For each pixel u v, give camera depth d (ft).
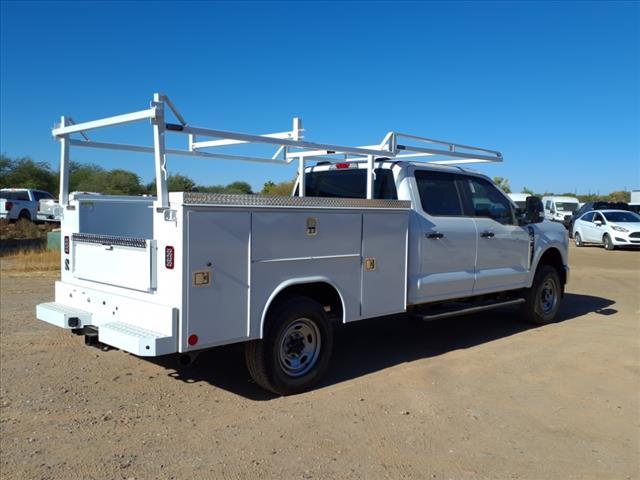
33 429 15.76
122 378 20.08
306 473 13.56
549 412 17.66
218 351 23.47
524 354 24.06
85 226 20.54
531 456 14.67
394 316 31.37
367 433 15.87
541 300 29.60
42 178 171.12
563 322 30.81
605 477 13.62
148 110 15.88
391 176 23.32
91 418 16.60
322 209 18.89
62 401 17.87
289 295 18.81
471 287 25.16
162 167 15.99
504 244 26.78
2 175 168.14
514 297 28.68
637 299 38.68
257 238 17.22
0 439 15.12
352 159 25.98
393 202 21.29
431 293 23.22
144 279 16.75
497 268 26.53
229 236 16.60
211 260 16.25
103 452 14.46
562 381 20.58
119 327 16.81
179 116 16.31
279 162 25.98
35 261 50.11
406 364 22.47
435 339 26.61
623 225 77.15
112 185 74.54
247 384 19.70
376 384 19.97
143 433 15.62
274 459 14.24
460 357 23.52
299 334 18.97
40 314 19.79
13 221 99.30
